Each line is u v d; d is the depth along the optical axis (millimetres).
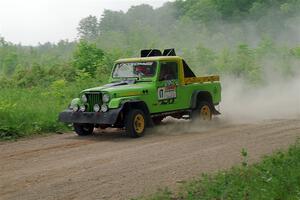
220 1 58781
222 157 10086
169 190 7961
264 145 11172
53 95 19859
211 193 7441
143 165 9648
